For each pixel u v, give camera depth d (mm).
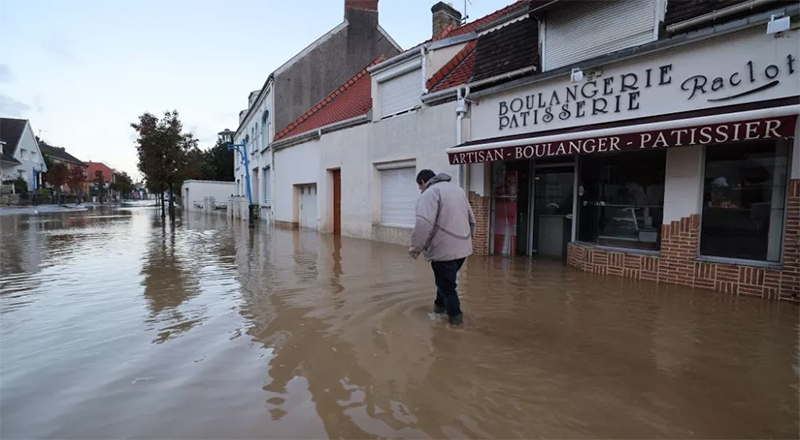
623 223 7531
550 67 8164
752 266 5758
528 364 3580
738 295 5824
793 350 3861
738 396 3037
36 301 5535
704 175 6297
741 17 5746
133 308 5227
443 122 10102
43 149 56000
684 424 2686
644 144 6035
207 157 48281
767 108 5039
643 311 5098
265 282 6695
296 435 2574
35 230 15961
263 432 2607
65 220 22047
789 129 4852
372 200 12719
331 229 15312
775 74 5375
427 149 10555
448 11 15336
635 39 6906
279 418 2764
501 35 9281
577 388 3162
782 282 5516
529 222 9336
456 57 10977
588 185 8164
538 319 4805
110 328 4488
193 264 8375
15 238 13125
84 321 4719
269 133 20531
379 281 6777
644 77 6602
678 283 6457
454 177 9898
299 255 9602
